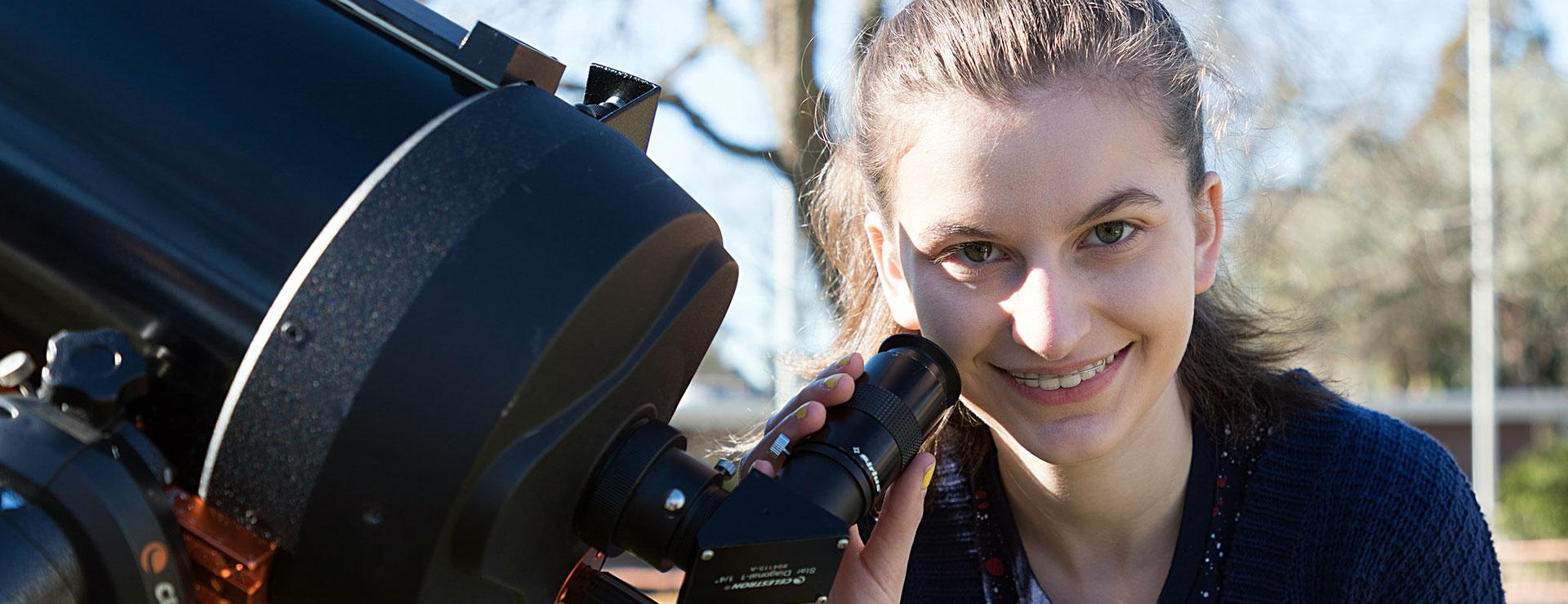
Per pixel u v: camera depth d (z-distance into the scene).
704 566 1.26
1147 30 1.75
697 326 1.44
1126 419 1.73
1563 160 23.62
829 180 2.48
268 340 1.19
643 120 1.64
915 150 1.70
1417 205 19.83
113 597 1.13
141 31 1.34
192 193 1.26
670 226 1.31
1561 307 24.61
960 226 1.63
